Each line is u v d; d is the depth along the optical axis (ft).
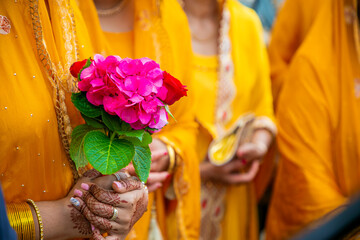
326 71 6.45
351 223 1.69
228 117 5.94
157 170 4.77
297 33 7.08
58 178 3.48
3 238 2.38
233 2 6.22
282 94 6.72
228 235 6.06
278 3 8.73
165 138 4.91
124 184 3.30
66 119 3.46
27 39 3.33
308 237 1.75
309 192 6.37
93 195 3.27
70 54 3.53
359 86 6.56
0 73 3.17
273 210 6.89
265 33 8.66
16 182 3.30
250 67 6.13
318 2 6.64
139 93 2.93
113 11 4.48
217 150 5.65
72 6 3.61
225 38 5.95
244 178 5.87
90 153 2.97
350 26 6.49
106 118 3.03
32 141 3.28
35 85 3.30
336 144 6.56
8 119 3.16
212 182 5.83
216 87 5.87
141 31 4.54
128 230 3.39
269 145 6.24
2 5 3.23
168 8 4.78
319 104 6.42
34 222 3.19
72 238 3.38
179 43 4.80
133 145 3.10
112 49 4.39
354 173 6.57
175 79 3.06
